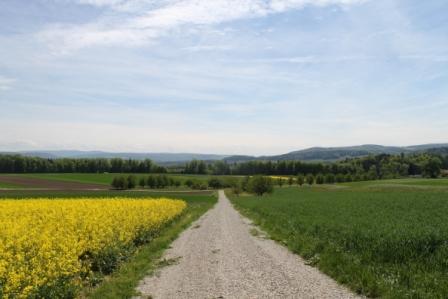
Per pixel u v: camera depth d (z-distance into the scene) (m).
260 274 13.30
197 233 25.58
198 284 12.18
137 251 17.77
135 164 175.88
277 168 188.50
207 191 116.44
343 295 10.67
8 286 9.40
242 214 44.25
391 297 9.96
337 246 17.02
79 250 13.79
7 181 107.12
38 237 13.95
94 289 11.88
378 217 26.69
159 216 27.02
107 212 22.97
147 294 11.22
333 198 56.69
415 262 13.36
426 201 42.66
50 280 10.41
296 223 26.41
